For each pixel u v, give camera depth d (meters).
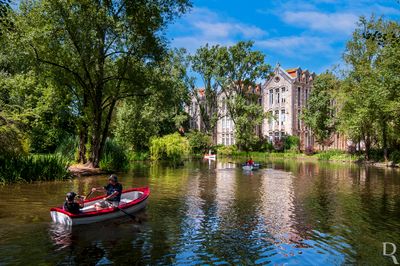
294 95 60.72
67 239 9.23
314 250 8.76
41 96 27.19
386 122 38.19
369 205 14.48
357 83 41.75
